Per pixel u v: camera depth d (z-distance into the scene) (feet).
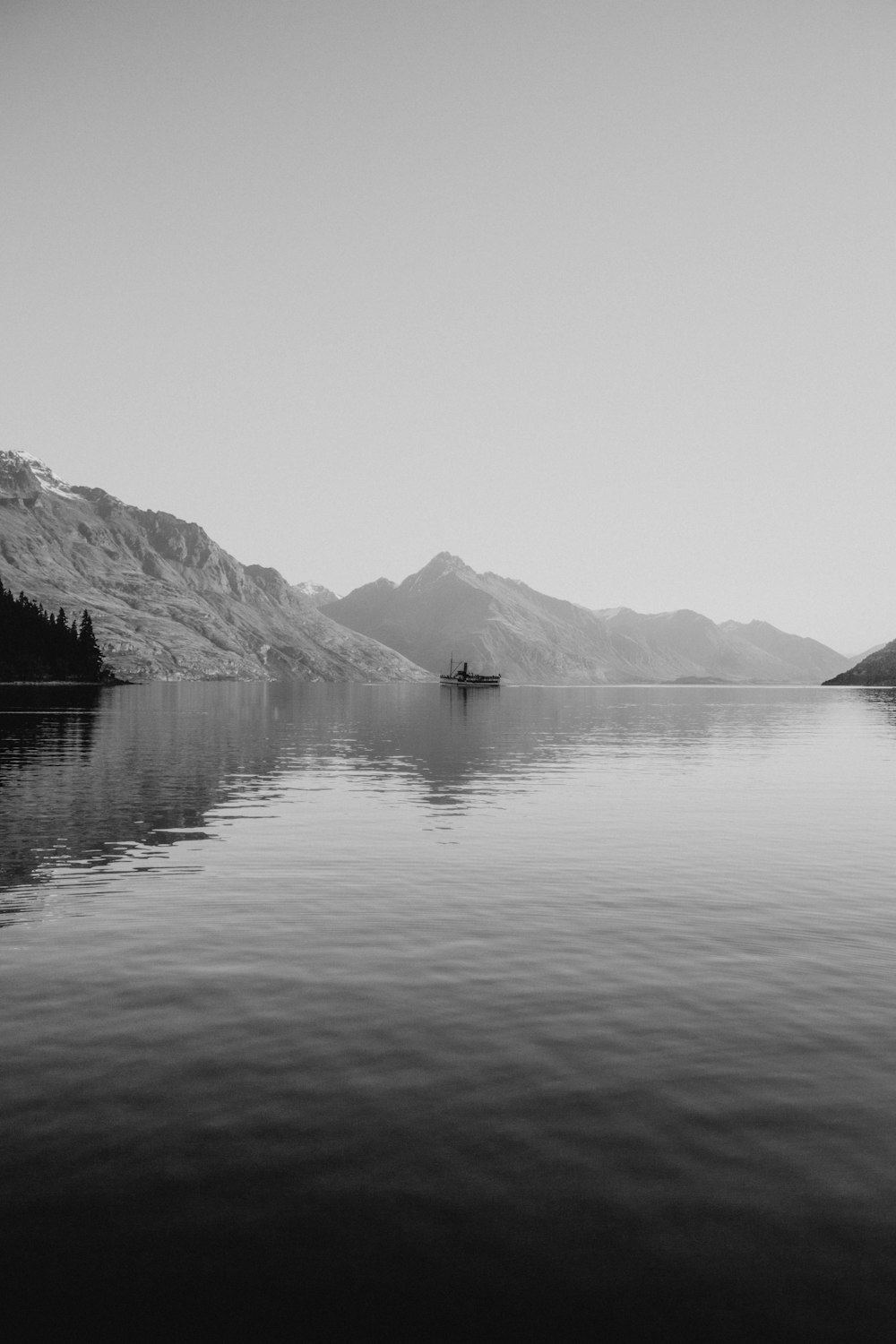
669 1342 25.40
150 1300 26.99
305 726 353.10
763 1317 26.32
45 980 53.72
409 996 51.31
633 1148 34.73
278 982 53.67
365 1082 40.16
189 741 254.88
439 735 312.71
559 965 57.21
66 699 604.49
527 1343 25.36
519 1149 34.63
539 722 416.46
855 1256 28.73
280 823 115.34
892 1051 43.75
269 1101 38.32
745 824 117.29
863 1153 34.45
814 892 77.82
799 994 51.93
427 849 97.76
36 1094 38.88
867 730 363.15
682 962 57.93
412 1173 32.99
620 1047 44.21
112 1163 33.53
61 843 98.63
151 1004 49.98
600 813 127.54
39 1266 28.30
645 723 418.72
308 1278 27.86
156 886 79.00
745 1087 39.83
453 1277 27.86
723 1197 31.68
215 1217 30.55
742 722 433.48
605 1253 28.86
